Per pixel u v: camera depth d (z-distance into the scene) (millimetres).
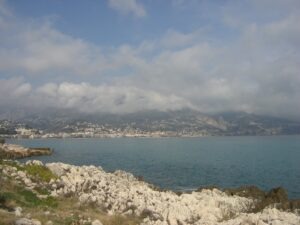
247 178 84438
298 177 86188
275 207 44219
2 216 20375
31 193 32531
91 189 40438
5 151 134500
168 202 38469
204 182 77000
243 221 33375
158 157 146125
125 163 118875
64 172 46688
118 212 33938
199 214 36000
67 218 25047
